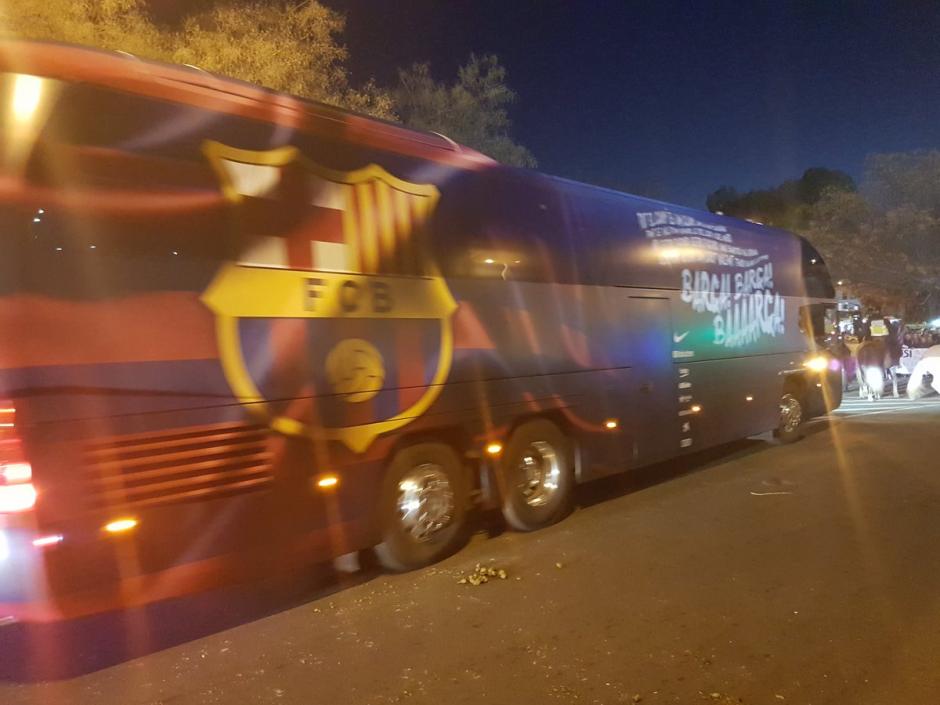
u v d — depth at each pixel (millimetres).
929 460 10820
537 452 7781
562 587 6086
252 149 5285
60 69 4391
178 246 4840
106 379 4480
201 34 12133
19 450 4156
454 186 6883
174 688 4492
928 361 18000
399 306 6289
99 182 4512
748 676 4547
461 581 6270
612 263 8773
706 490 9359
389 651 4961
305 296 5562
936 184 26453
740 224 11586
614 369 8727
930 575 6195
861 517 7945
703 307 10398
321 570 6605
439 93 18000
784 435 12570
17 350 4172
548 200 7965
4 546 4195
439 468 6742
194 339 4895
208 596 6008
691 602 5707
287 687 4488
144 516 4652
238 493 5133
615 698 4305
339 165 5883
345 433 5836
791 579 6156
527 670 4664
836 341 14312
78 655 4965
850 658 4758
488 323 7137
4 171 4203
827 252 28547
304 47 13117
